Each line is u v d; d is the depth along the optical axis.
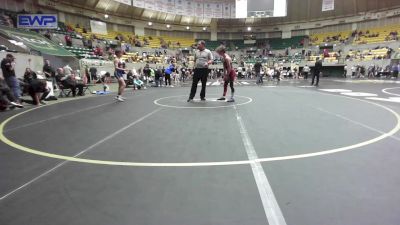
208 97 10.92
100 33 34.28
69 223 2.16
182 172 3.15
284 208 2.33
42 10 28.98
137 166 3.37
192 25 46.50
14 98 8.88
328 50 40.03
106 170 3.25
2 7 24.58
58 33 24.70
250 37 47.81
